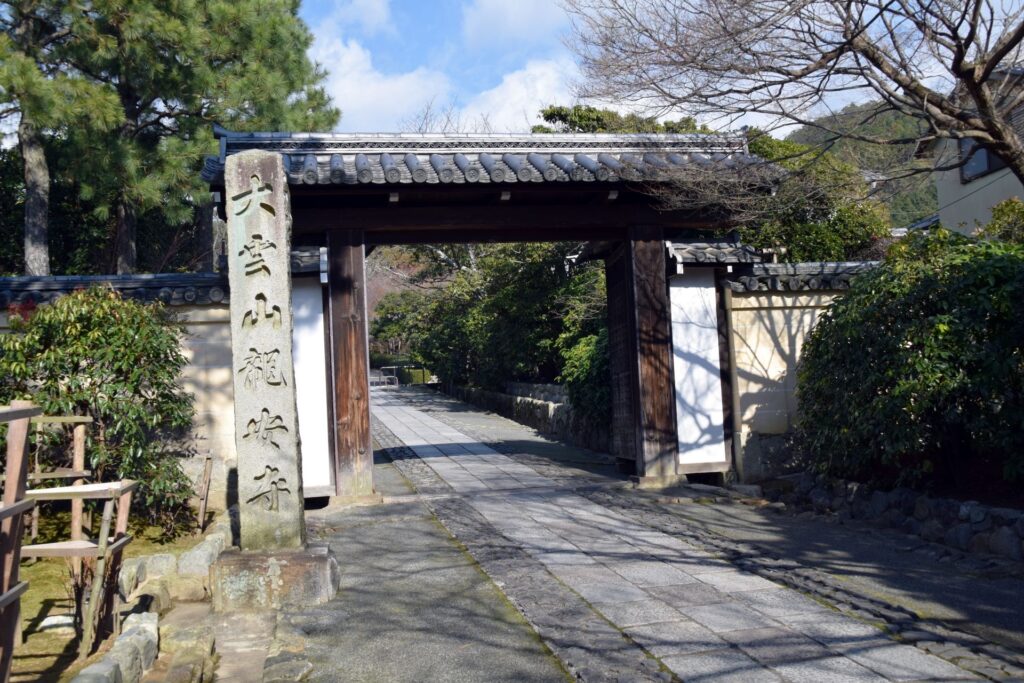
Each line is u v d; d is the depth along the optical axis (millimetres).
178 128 16812
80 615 5641
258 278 6363
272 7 16234
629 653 4805
